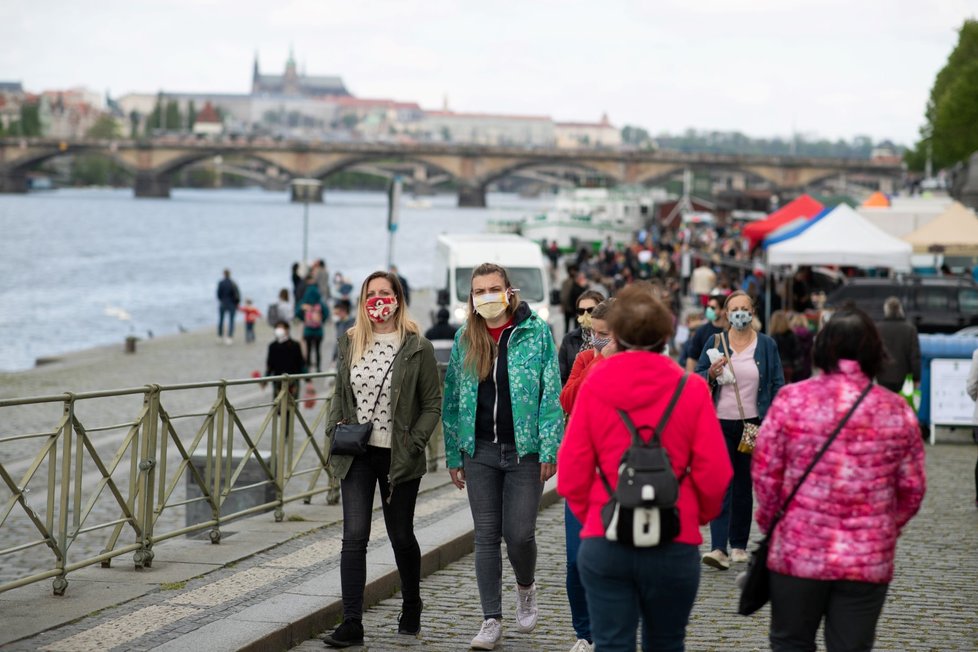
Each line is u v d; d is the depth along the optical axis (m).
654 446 5.46
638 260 59.22
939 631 8.42
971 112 74.50
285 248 116.94
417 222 181.25
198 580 9.12
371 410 7.91
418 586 8.12
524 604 8.19
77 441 8.78
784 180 170.62
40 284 73.44
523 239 32.22
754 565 5.62
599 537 5.55
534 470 7.85
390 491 7.92
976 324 30.73
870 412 5.44
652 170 176.12
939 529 12.46
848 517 5.43
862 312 5.58
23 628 7.62
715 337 10.48
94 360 34.47
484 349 7.80
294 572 9.38
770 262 28.83
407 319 8.02
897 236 36.41
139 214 186.12
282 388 12.01
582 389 5.67
